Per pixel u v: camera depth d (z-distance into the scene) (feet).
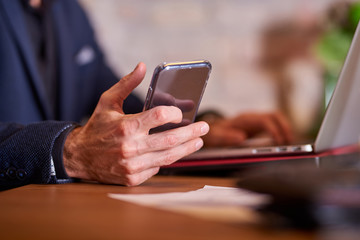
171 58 8.51
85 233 0.91
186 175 2.81
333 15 7.77
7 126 2.61
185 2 8.41
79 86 5.60
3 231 0.96
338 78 2.01
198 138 2.26
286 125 3.90
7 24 4.57
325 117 2.17
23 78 4.62
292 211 0.90
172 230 0.91
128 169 2.09
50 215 1.18
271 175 1.08
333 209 0.88
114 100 2.19
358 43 1.90
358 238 0.77
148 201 1.40
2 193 1.81
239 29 8.39
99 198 1.57
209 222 0.99
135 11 8.43
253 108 8.41
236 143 3.82
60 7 5.39
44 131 2.39
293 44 8.25
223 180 2.41
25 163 2.31
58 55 5.19
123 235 0.87
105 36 8.34
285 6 8.26
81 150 2.26
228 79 8.44
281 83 8.32
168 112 1.99
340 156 2.49
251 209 1.12
